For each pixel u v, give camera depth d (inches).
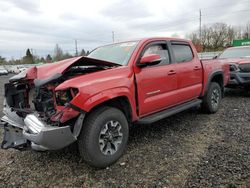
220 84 236.2
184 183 110.0
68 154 146.6
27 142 126.3
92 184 114.2
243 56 326.0
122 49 162.1
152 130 183.9
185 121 204.2
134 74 143.1
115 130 131.8
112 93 126.7
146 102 150.1
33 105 138.9
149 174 119.8
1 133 189.3
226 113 225.3
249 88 307.7
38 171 128.5
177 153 141.3
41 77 123.9
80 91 114.0
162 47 172.4
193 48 204.2
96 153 121.6
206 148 146.1
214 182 109.0
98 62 133.0
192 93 194.4
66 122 117.4
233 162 126.1
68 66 121.3
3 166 135.5
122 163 132.0
